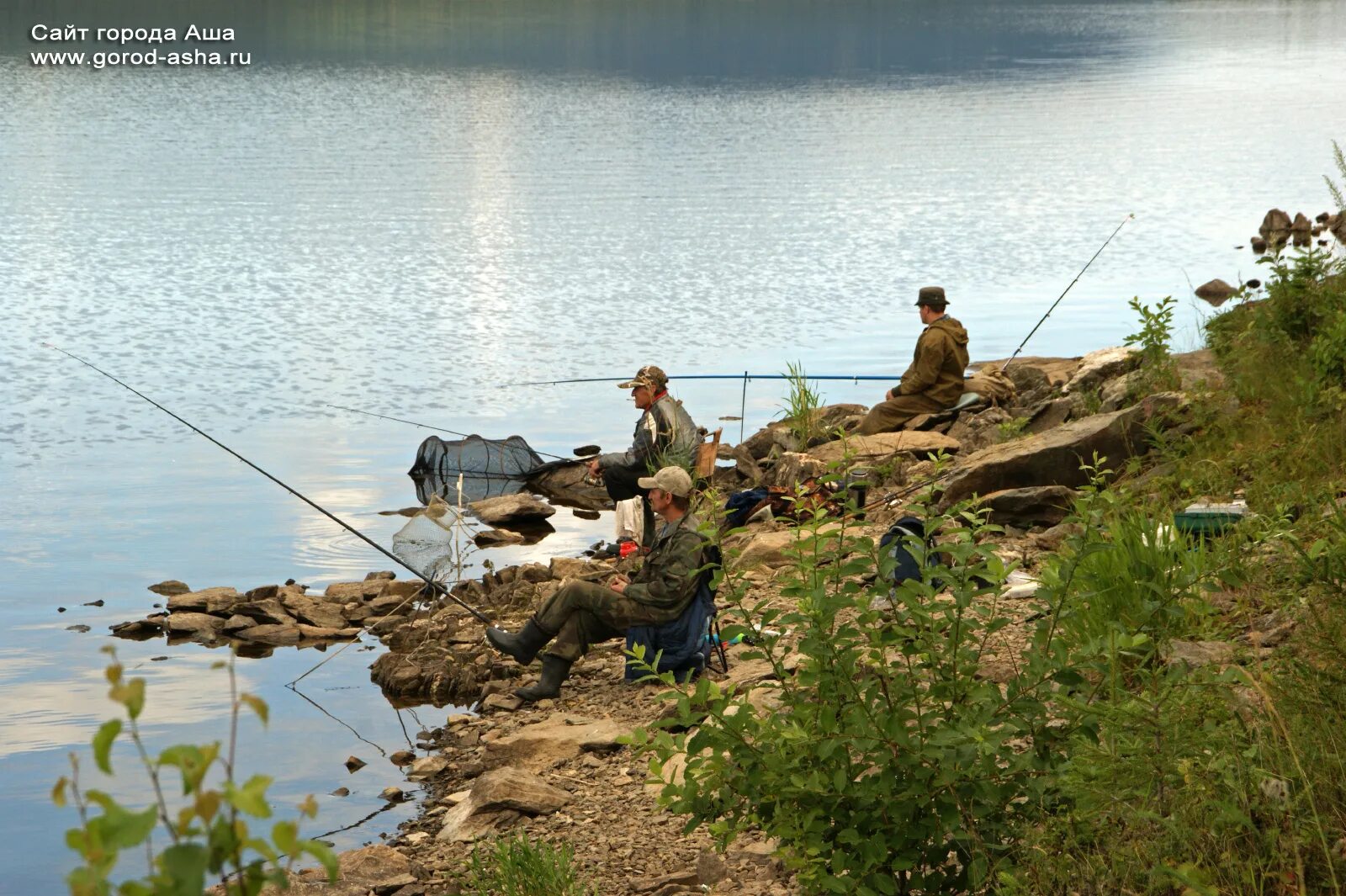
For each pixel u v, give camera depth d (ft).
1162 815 16.30
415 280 107.34
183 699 34.06
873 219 135.95
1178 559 26.05
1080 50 412.57
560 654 32.22
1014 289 101.96
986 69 345.72
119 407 71.20
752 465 55.26
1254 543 25.71
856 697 17.33
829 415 61.46
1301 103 254.88
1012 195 151.43
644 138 206.69
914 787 16.85
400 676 34.27
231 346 85.56
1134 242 120.78
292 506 54.13
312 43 405.80
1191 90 282.97
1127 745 16.48
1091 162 178.09
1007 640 26.43
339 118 231.30
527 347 84.69
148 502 54.65
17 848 26.20
